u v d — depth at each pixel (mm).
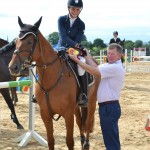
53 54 5996
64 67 6059
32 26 5688
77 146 7309
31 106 7500
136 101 13094
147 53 39062
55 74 5891
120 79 5176
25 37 5578
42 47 5832
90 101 6734
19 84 6953
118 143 5223
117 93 5207
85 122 6887
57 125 9164
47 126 5891
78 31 6711
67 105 5852
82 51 6383
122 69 5184
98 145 7367
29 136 7422
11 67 5461
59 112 5906
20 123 9430
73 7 6465
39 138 7453
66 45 6668
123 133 8398
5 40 9344
